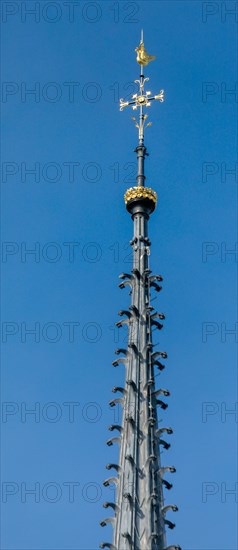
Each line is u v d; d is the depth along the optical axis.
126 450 73.75
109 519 70.38
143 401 76.94
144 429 74.88
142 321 82.62
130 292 85.56
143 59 102.62
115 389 78.00
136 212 91.12
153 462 72.62
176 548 67.69
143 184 94.38
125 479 71.88
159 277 85.50
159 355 80.06
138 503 70.19
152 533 67.69
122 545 67.69
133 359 79.81
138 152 96.88
